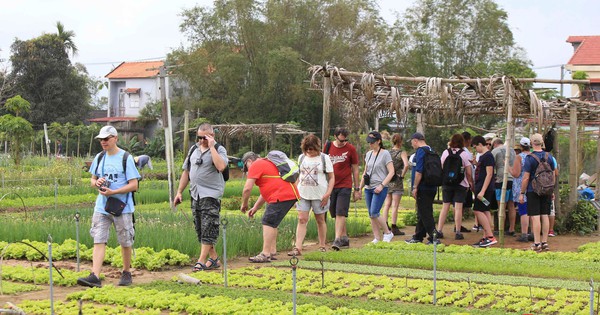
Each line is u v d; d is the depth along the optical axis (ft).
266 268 42.52
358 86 62.44
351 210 83.87
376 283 38.24
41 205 90.79
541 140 50.57
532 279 39.88
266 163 45.88
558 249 52.85
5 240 51.67
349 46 204.23
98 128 214.69
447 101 59.00
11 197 97.86
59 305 33.47
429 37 192.54
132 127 234.99
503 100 53.57
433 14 194.59
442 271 42.73
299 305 32.58
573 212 62.95
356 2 203.92
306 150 48.39
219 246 46.68
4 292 36.47
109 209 37.17
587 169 114.73
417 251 49.70
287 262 44.83
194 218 43.37
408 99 63.77
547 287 37.63
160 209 83.46
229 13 202.18
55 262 45.98
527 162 50.52
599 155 81.87
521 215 56.39
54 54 234.79
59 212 70.54
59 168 128.47
